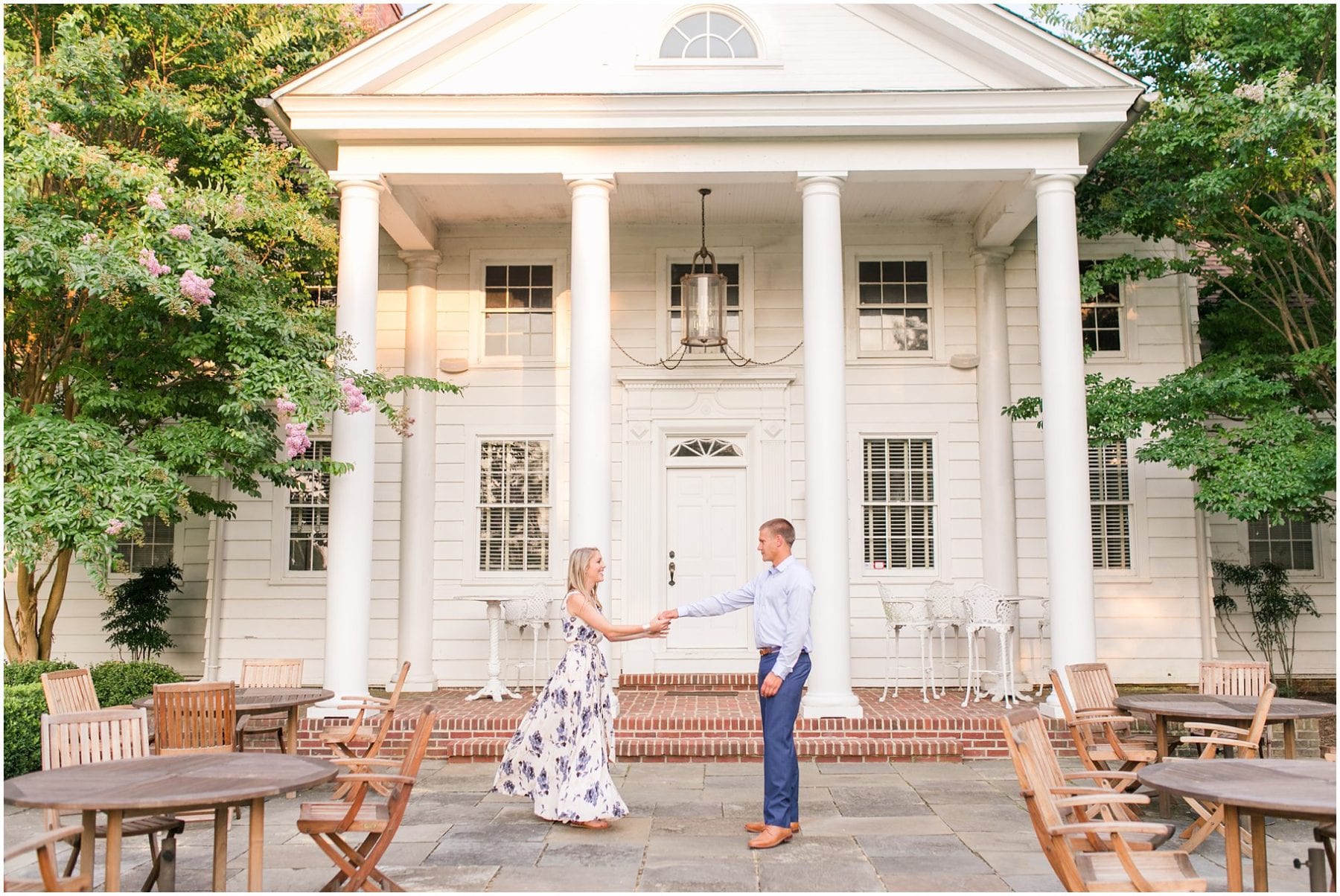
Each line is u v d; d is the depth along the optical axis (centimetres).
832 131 1002
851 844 641
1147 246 1282
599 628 686
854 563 1243
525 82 1034
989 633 1190
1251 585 1277
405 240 1227
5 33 1002
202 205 903
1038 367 1256
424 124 1001
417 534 1227
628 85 1032
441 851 623
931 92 979
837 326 990
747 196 1178
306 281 1266
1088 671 748
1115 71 973
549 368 1276
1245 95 984
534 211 1239
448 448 1266
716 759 915
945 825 688
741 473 1256
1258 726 629
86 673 663
